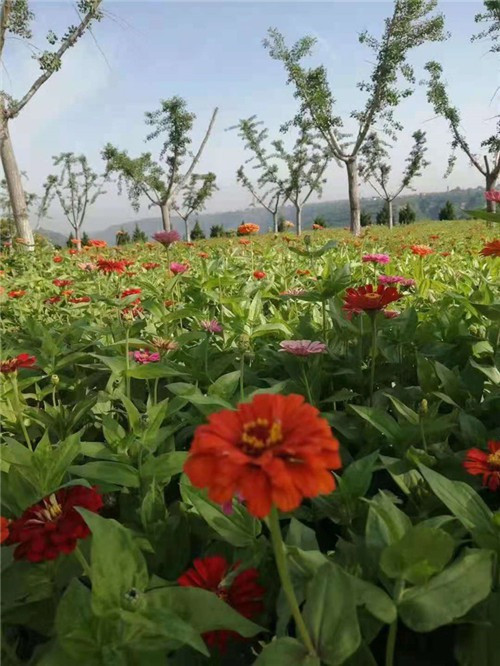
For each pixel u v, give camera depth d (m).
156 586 1.30
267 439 0.95
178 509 1.80
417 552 1.04
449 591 1.09
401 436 1.88
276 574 1.49
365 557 1.36
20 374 2.97
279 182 40.69
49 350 2.90
